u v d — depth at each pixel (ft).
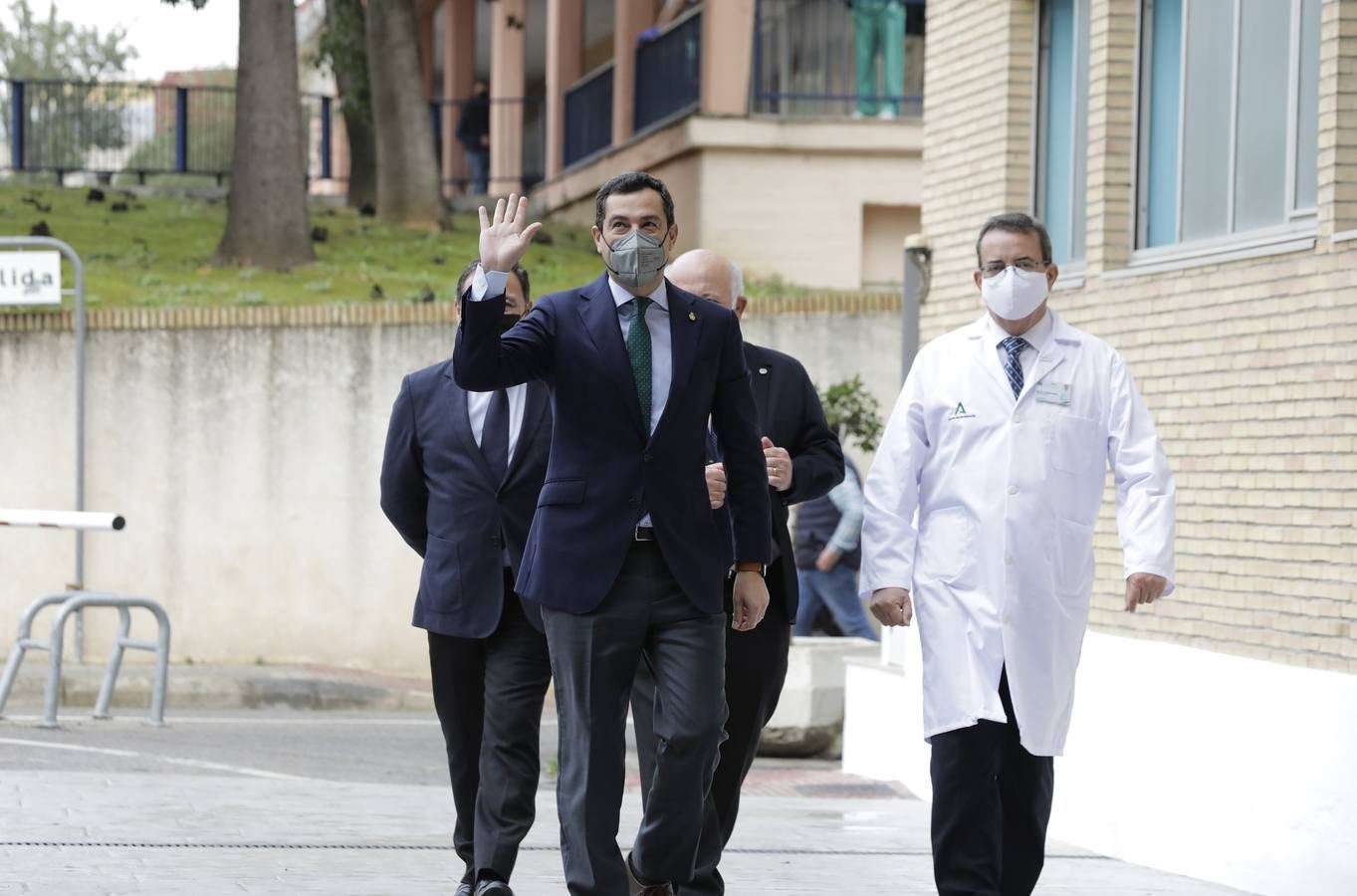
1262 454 81.71
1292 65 83.10
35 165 238.27
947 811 51.75
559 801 46.80
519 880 62.23
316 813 75.87
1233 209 87.35
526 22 289.53
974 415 52.47
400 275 179.63
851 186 185.98
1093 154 95.86
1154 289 90.27
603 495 46.09
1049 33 103.40
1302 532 78.84
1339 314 77.25
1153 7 94.68
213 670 133.49
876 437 136.77
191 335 139.23
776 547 52.85
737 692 52.54
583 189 224.74
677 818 46.32
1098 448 52.65
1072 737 77.05
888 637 102.17
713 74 184.75
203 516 139.33
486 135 271.90
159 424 139.23
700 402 46.80
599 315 46.44
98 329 138.92
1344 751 62.59
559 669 46.50
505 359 45.57
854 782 98.02
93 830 67.56
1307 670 64.28
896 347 143.13
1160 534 51.31
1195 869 68.69
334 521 139.74
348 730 117.70
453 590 53.67
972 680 51.62
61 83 237.86
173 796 78.74
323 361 139.33
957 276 108.27
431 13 314.96
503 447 54.24
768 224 185.26
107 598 111.86
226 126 239.50
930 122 111.86
